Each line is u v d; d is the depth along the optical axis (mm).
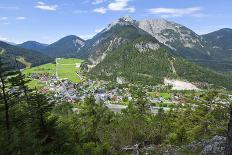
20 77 34094
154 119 112438
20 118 34188
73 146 36719
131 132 67312
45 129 33969
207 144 28719
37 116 33625
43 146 30953
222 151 25469
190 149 29422
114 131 70312
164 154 29766
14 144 24859
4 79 33031
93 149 45281
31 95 34938
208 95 83000
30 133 28312
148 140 66812
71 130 49781
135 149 35156
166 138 70250
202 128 44969
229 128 13258
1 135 27594
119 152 38406
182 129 63938
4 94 33250
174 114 115562
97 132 78188
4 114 34688
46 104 34281
